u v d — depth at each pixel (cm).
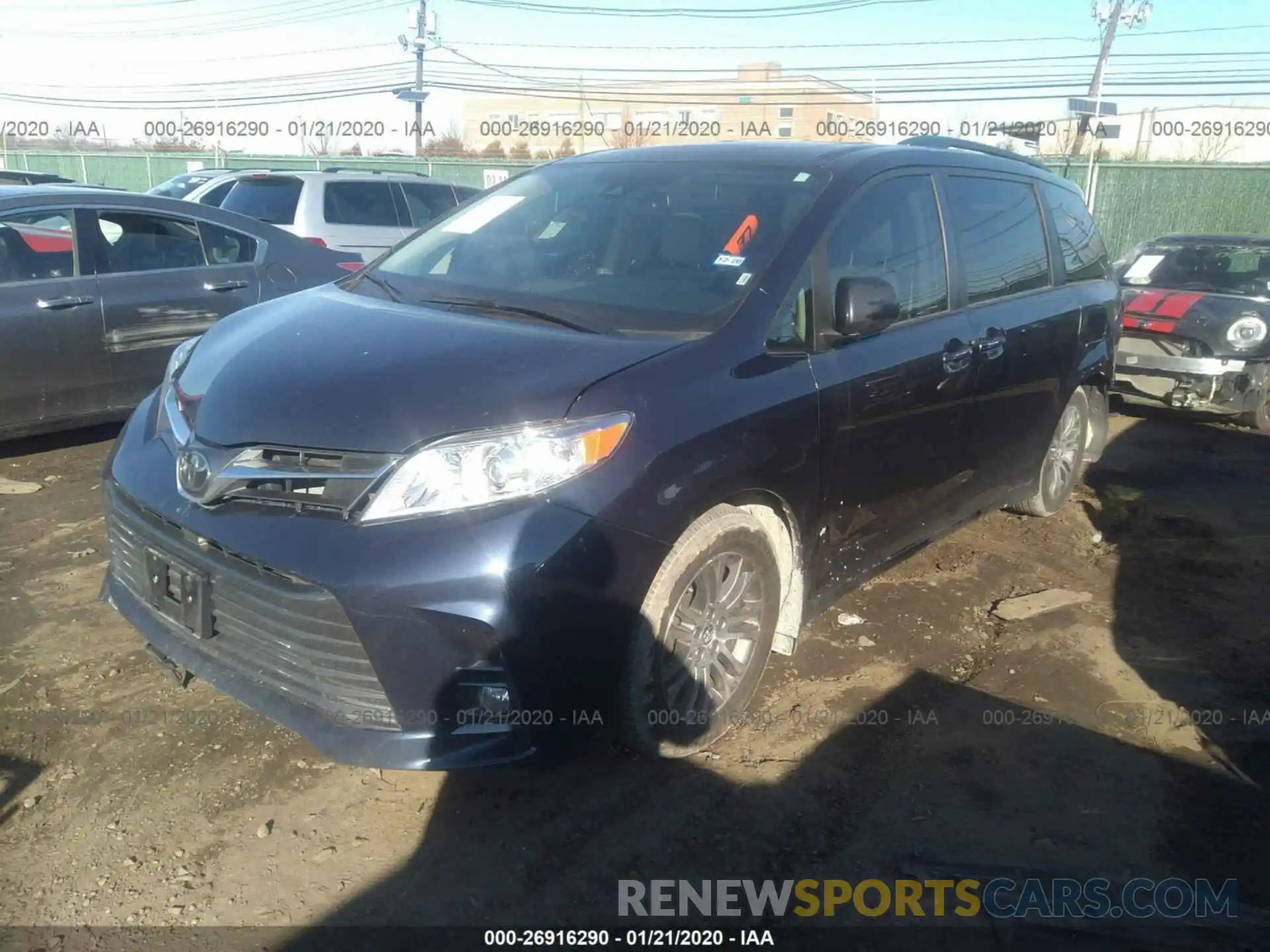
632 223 376
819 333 345
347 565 257
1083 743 346
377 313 339
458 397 276
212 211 644
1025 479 502
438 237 417
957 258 423
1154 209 1944
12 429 555
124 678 357
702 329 318
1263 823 307
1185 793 321
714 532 301
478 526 259
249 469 276
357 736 266
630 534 274
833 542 360
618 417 277
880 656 400
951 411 409
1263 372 779
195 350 353
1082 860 289
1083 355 520
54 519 501
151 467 311
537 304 342
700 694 320
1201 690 384
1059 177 550
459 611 257
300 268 678
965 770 328
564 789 310
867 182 383
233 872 271
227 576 280
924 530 423
